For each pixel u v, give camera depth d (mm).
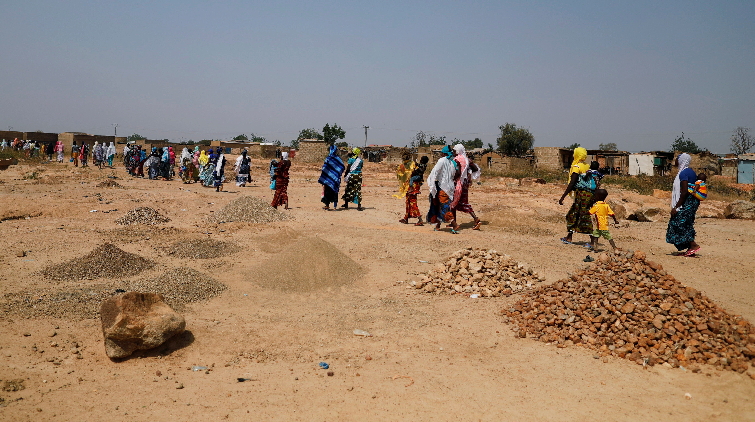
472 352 5250
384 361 4992
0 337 5160
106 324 4855
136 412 3908
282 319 6164
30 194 16250
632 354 5090
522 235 11859
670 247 11070
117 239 10117
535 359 5086
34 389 4223
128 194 17391
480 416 3932
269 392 4293
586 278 6383
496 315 6418
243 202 13477
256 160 54281
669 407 4133
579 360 5066
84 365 4738
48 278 7262
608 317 5613
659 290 5734
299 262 7770
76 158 34312
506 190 27594
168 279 7137
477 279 7559
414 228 12383
